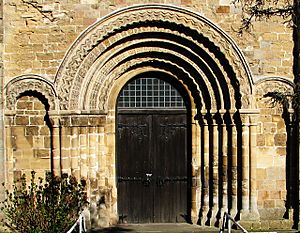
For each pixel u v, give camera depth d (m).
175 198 21.67
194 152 21.19
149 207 21.61
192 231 20.05
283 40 20.27
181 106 21.69
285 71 20.30
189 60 20.75
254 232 19.11
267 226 20.11
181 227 20.77
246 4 20.09
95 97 20.38
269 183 20.45
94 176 20.41
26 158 20.20
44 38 19.92
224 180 20.48
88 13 19.91
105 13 19.94
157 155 21.66
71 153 20.02
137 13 19.89
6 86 19.83
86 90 20.12
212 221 20.56
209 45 20.25
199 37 20.22
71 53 19.80
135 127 21.64
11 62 19.92
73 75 19.86
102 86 20.50
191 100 21.23
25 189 18.95
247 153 20.09
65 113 19.81
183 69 20.89
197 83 20.89
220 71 20.31
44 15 19.91
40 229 17.38
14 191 18.80
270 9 19.50
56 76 19.86
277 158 20.47
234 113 20.17
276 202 20.50
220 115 20.47
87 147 20.31
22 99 20.14
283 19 20.20
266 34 20.19
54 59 19.92
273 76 20.17
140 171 21.61
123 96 21.61
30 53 19.92
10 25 19.91
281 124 20.44
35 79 19.86
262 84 20.19
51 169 20.20
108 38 20.11
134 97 21.62
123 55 20.59
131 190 21.62
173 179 21.64
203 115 20.91
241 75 19.98
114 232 19.91
